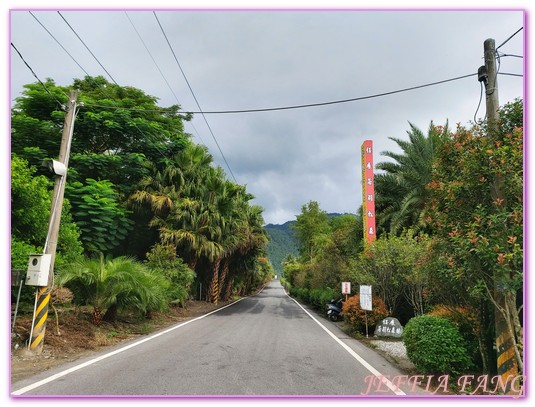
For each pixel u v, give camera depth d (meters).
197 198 24.34
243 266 38.72
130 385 6.23
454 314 7.77
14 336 8.93
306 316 20.88
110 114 20.92
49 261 8.95
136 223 23.77
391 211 19.94
